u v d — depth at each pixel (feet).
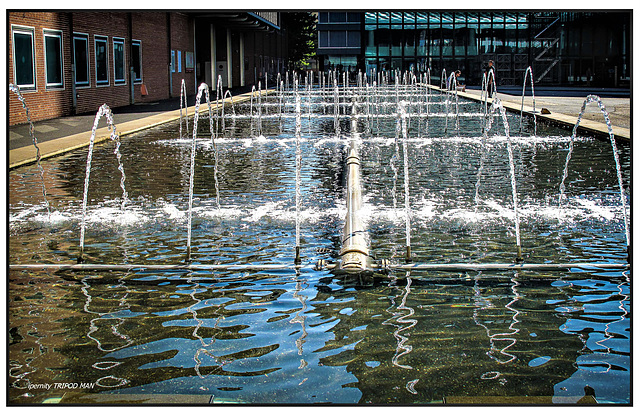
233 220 19.61
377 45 119.34
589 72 106.42
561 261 15.28
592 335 10.90
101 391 9.05
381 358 10.03
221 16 107.45
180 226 18.93
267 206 21.61
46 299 12.88
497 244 16.83
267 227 18.71
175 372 9.62
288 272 14.48
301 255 15.85
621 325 11.31
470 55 115.03
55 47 55.26
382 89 113.50
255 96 99.91
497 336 10.87
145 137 43.70
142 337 10.96
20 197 23.31
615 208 20.99
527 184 25.54
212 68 116.98
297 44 212.64
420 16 116.37
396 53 118.83
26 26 49.65
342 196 23.43
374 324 11.43
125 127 48.08
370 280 13.88
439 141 40.73
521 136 43.06
